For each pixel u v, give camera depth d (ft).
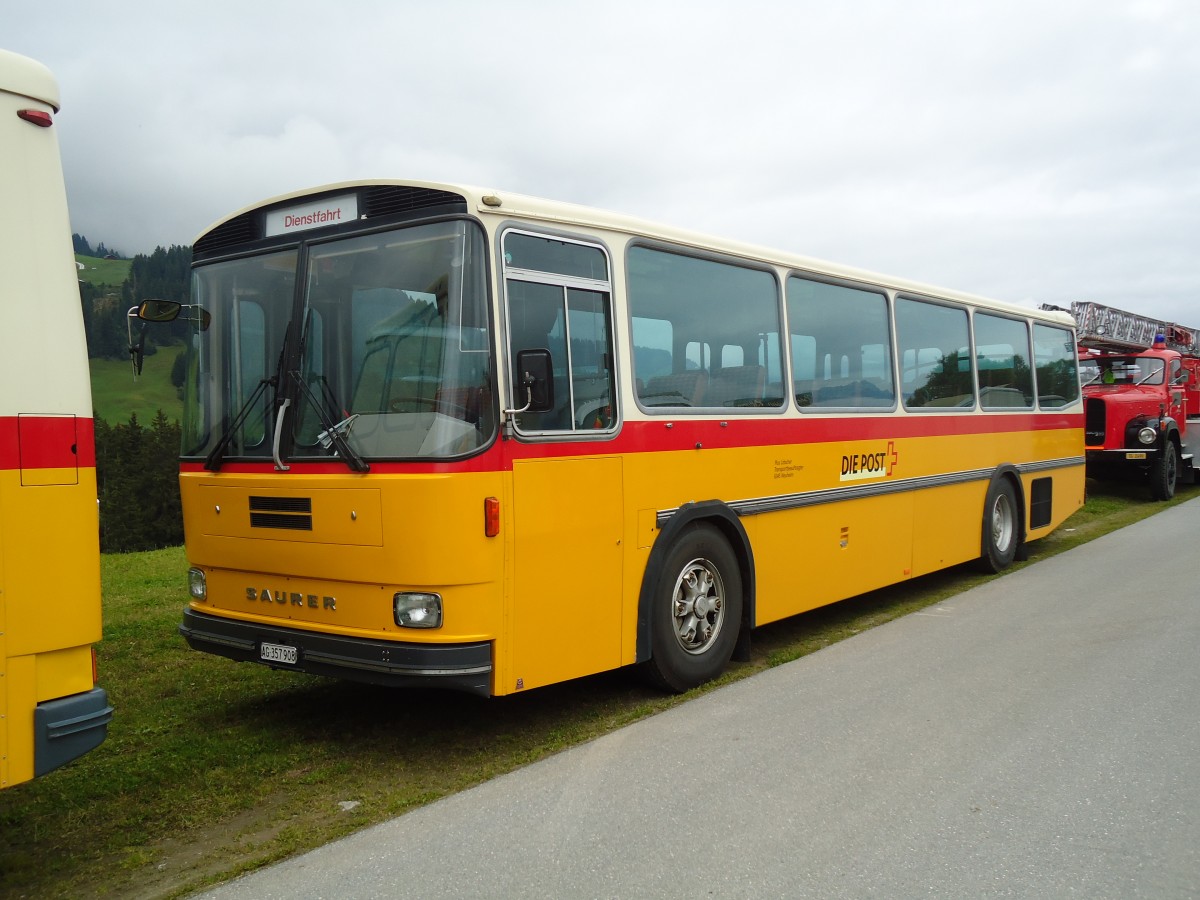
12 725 12.03
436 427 16.24
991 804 14.52
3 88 12.19
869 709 19.39
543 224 18.01
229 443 18.86
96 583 12.84
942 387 32.60
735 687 21.43
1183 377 63.10
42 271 12.42
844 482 26.86
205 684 22.15
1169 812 14.05
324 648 17.15
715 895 11.96
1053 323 41.39
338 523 16.92
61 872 13.16
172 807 15.28
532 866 12.87
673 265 21.39
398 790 15.83
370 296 17.39
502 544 16.79
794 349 25.31
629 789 15.57
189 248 20.21
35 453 12.23
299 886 12.43
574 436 18.25
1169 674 20.98
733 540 22.76
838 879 12.29
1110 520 49.96
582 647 18.47
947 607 29.73
